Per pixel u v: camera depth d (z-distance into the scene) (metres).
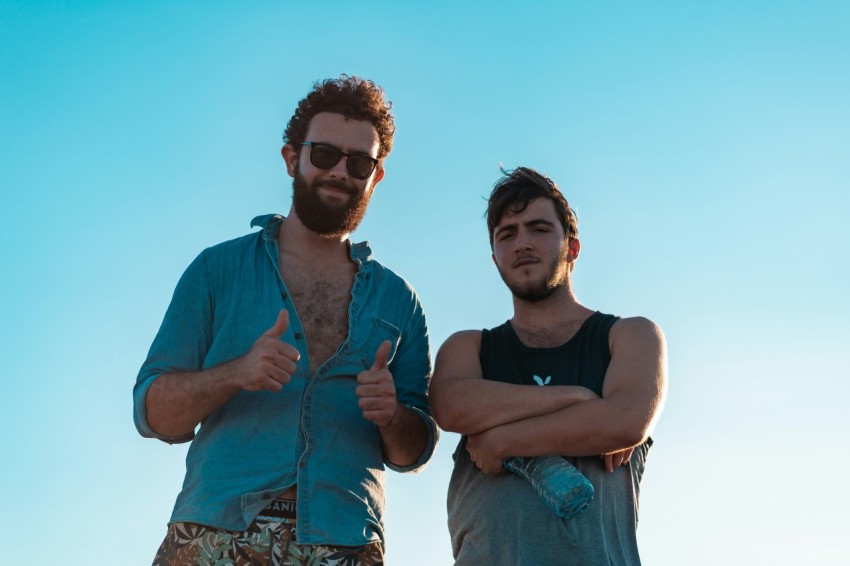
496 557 3.79
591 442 3.79
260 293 4.00
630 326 4.09
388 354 3.99
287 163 4.25
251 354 3.57
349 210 4.05
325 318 4.03
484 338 4.28
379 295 4.18
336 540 3.68
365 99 4.18
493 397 3.94
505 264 4.25
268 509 3.67
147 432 3.82
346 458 3.84
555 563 3.72
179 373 3.75
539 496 3.81
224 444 3.76
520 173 4.40
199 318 3.97
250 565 3.58
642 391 3.87
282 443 3.76
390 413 3.65
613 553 3.82
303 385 3.86
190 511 3.67
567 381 4.03
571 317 4.23
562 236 4.27
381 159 4.21
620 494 3.97
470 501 3.98
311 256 4.14
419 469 4.15
